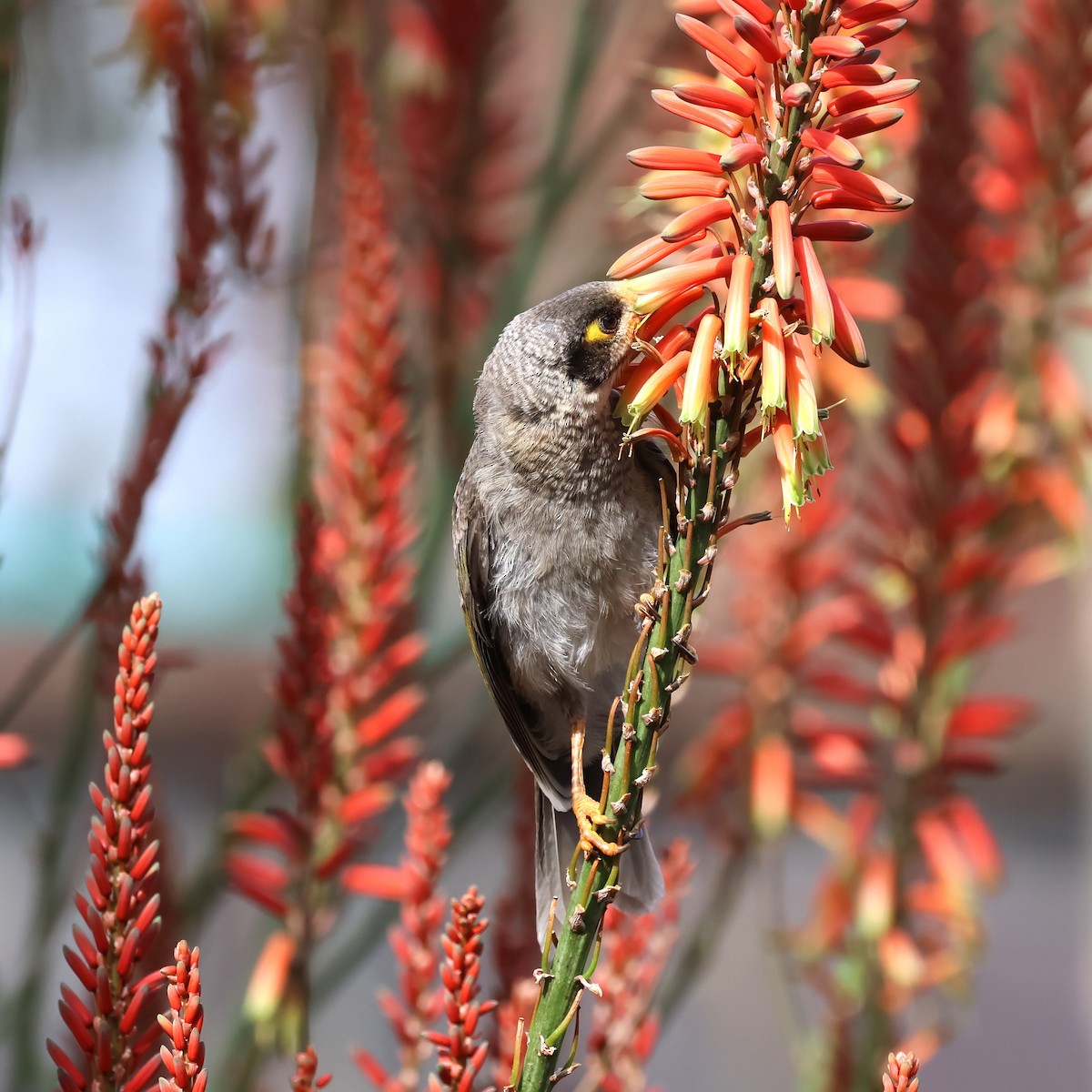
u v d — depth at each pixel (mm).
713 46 4633
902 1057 3758
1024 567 7898
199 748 20828
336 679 6781
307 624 6457
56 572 17109
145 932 4352
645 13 8688
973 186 7473
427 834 5441
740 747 7961
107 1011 4297
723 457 4777
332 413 7082
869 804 7676
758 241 4629
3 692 18625
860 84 4488
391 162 8867
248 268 7414
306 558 6461
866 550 7832
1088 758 13734
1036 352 8219
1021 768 23609
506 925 6637
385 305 6992
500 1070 5332
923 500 7609
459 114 8805
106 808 4371
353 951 7070
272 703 7344
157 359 6836
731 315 4488
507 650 8375
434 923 5383
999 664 23375
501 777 7676
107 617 6566
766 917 7938
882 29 4543
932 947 7738
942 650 7582
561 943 4855
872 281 7543
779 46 4500
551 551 7973
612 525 7875
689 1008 14258
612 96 9227
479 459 8125
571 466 7770
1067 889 23328
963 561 7570
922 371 7520
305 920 6484
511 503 7977
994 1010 20312
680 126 7887
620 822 4871
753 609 8039
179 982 4062
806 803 7789
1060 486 7855
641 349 5387
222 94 7566
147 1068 4301
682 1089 12531
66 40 9195
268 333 9258
